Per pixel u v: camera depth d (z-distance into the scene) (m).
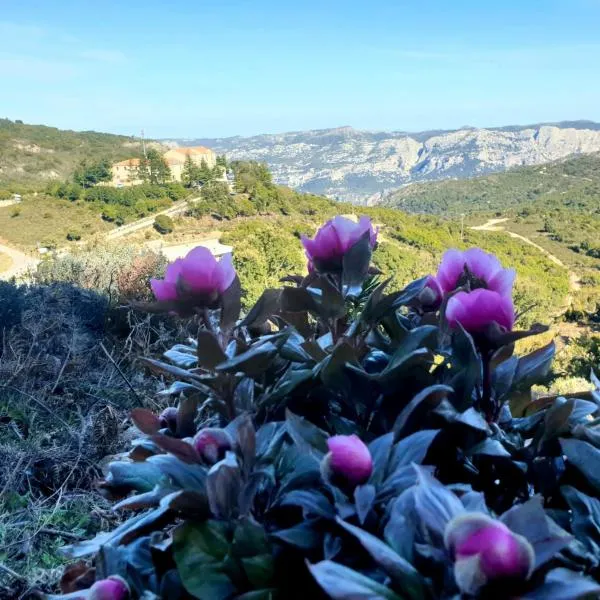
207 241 40.91
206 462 0.80
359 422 0.97
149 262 7.16
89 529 2.46
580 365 8.34
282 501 0.77
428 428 0.89
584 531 0.76
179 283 0.94
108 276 7.94
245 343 0.95
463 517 0.55
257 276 12.97
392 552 0.59
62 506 2.61
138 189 53.94
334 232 1.04
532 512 0.59
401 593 0.60
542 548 0.56
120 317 5.74
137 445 1.03
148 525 0.87
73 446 3.09
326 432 0.90
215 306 0.97
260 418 1.03
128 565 0.83
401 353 0.92
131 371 4.42
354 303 1.18
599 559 0.72
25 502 2.63
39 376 4.24
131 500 0.81
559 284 38.81
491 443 0.82
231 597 0.71
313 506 0.73
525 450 0.88
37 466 3.02
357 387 0.93
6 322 4.94
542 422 0.92
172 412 1.09
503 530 0.54
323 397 1.01
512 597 0.54
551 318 29.39
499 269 1.03
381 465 0.75
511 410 1.06
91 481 2.83
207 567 0.72
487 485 0.92
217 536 0.73
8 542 2.22
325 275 1.06
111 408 3.31
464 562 0.53
